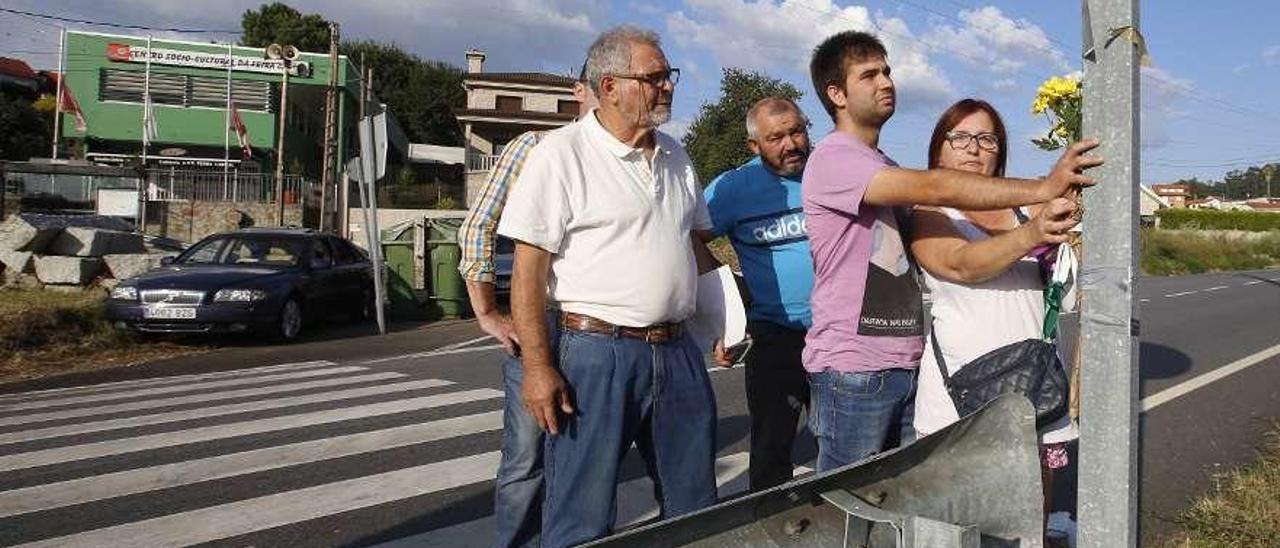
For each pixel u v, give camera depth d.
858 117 2.99
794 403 3.93
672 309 2.93
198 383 8.92
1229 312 16.08
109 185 25.67
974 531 1.86
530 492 3.51
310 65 37.97
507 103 49.44
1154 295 20.14
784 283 3.87
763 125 3.88
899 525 1.91
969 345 2.77
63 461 5.72
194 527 4.50
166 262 12.81
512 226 2.76
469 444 6.12
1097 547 1.80
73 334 11.13
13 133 43.00
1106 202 1.78
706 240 3.57
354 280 13.91
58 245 14.02
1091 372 1.81
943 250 2.72
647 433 3.05
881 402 2.96
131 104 36.09
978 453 2.08
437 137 67.31
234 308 11.37
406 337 12.67
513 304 2.80
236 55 36.69
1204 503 4.49
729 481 5.26
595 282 2.82
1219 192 114.12
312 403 7.63
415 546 4.23
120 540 4.31
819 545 1.99
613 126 2.91
